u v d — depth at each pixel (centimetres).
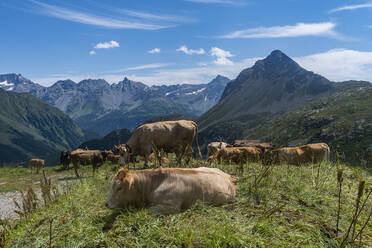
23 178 1973
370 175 880
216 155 1303
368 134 10075
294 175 816
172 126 1151
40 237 475
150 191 548
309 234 422
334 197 625
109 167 1889
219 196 563
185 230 418
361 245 388
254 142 5278
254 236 407
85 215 549
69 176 1788
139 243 413
